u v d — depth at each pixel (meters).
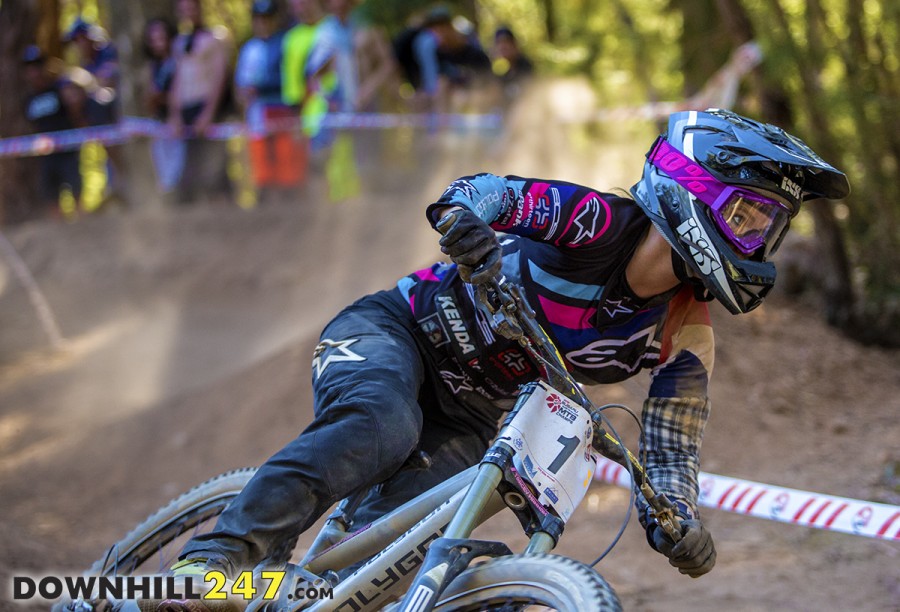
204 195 27.50
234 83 26.58
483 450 7.78
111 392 19.81
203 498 8.51
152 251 25.89
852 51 17.48
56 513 14.72
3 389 20.55
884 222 18.50
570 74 26.48
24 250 27.55
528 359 7.10
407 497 7.37
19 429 18.48
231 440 16.31
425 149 24.83
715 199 6.25
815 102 17.28
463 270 6.11
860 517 9.08
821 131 17.53
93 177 35.38
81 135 28.70
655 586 11.09
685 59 21.22
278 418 16.31
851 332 19.00
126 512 14.62
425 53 23.19
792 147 6.32
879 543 11.95
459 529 5.89
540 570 5.68
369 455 6.44
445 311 7.30
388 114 24.17
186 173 27.08
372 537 6.83
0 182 29.94
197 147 26.91
